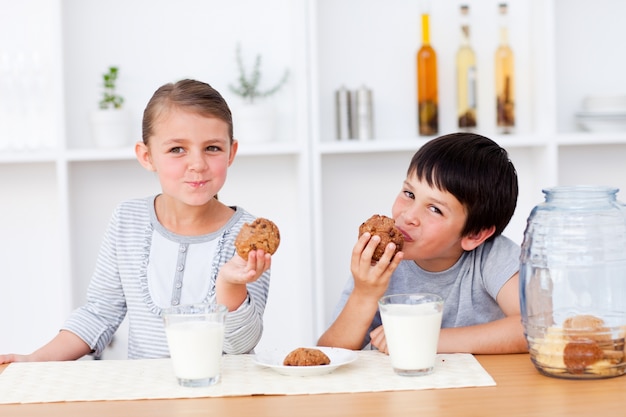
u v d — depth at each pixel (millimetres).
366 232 1238
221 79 2547
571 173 2668
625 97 2457
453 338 1204
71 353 1438
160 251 1496
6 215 2531
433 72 2477
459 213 1324
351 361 1087
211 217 1518
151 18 2518
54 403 974
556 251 1040
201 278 1473
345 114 2492
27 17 2477
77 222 2525
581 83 2643
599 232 1036
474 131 2508
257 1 2545
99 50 2504
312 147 2387
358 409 921
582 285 1031
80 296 2535
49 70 2486
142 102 2527
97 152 2340
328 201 2596
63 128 2326
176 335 1018
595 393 972
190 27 2529
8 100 2414
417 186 1332
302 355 1079
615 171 2678
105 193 2539
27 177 2529
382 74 2586
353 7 2566
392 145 2402
